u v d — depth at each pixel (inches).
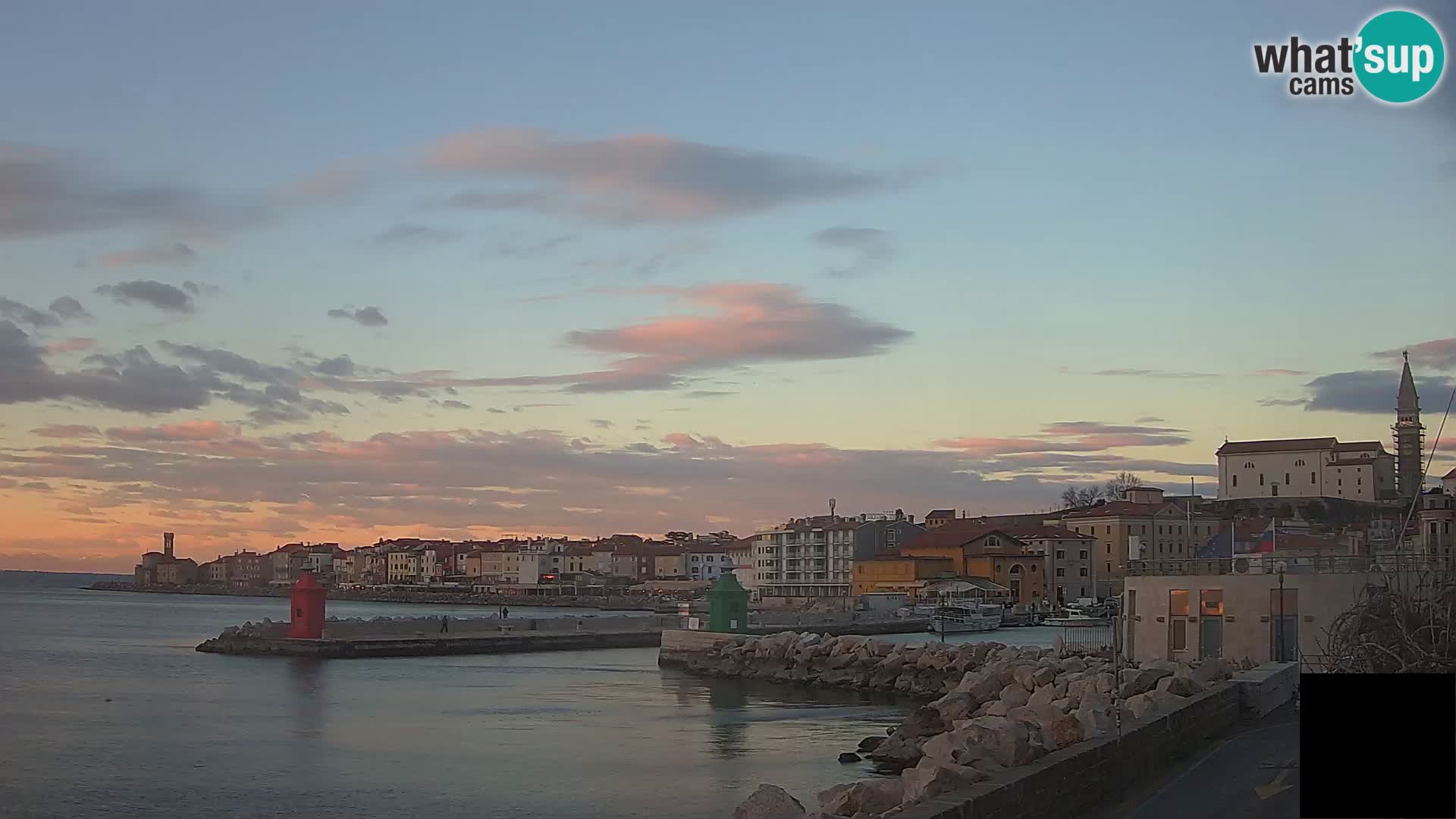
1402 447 5807.1
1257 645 2049.7
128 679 3627.0
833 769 1911.9
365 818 1588.3
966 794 756.0
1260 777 1089.4
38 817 1606.8
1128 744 1044.5
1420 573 1680.6
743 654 3752.5
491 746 2190.0
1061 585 7790.4
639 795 1711.4
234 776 1891.0
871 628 5634.8
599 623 5634.8
